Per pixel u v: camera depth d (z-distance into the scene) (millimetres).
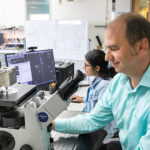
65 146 1003
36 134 840
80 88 2434
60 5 4070
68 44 3195
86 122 1102
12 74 924
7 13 4520
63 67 2197
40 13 4273
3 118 856
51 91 1001
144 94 917
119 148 1155
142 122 896
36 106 854
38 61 1929
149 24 782
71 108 1864
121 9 3713
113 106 1076
